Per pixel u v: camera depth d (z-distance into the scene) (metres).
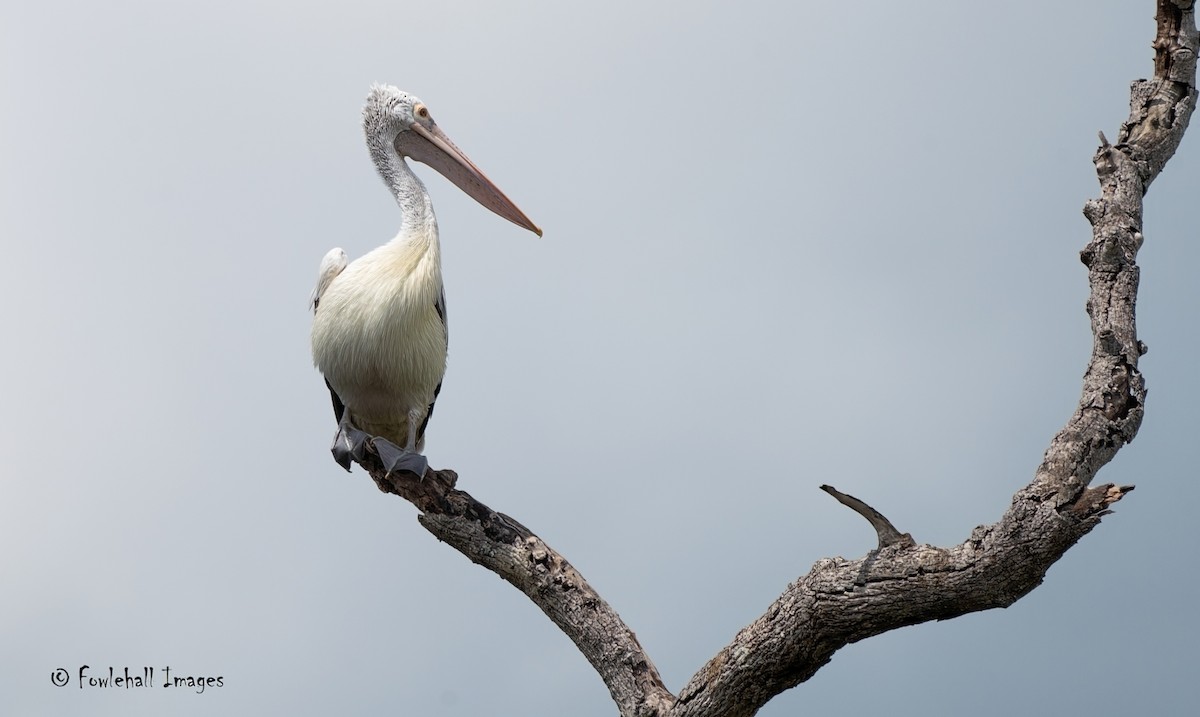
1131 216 10.03
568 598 12.11
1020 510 9.02
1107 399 9.16
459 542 12.65
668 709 11.38
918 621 9.80
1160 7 10.47
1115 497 8.76
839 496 9.96
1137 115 10.62
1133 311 9.66
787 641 10.24
